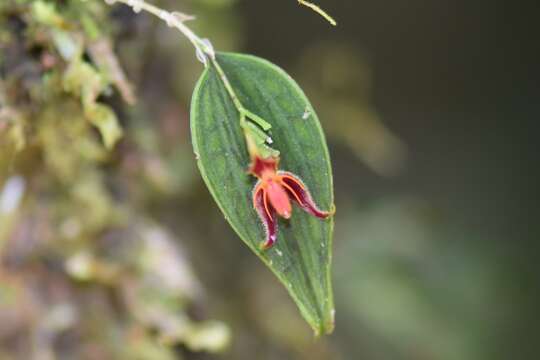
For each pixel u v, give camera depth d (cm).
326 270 26
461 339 42
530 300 48
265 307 35
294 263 26
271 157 26
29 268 31
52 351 31
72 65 29
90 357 31
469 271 45
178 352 32
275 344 35
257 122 26
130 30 30
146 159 31
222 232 35
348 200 43
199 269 34
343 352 39
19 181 31
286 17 48
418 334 40
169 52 32
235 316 34
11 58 29
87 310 31
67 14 29
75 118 30
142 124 31
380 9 51
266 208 26
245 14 46
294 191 26
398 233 41
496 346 44
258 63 26
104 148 31
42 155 31
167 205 33
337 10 50
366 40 52
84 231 31
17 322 31
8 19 29
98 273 31
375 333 40
